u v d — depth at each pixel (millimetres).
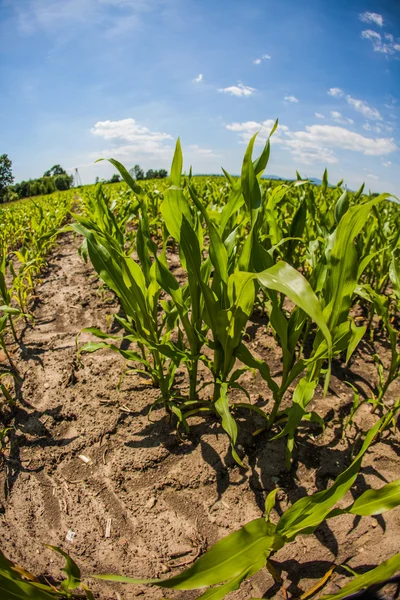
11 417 2027
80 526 1477
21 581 886
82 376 2326
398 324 2984
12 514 1528
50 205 10562
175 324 2031
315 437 1877
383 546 1371
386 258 2898
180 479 1653
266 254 1535
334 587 1251
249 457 1752
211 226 1435
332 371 2412
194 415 2004
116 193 8594
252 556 855
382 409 2072
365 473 1676
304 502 978
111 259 1785
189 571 812
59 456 1783
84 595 1224
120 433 1895
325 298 1623
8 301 2555
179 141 1503
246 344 2678
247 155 1413
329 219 2588
